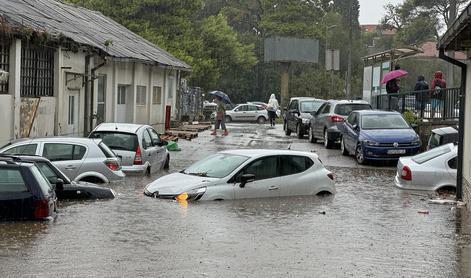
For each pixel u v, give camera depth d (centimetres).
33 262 1215
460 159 2225
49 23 3184
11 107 2638
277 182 2080
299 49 8162
